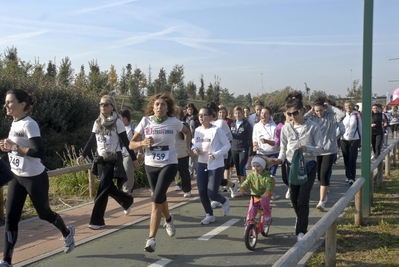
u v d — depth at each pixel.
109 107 6.60
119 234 6.42
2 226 6.77
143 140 5.53
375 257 5.23
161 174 5.41
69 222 7.08
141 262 5.27
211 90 39.00
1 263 4.68
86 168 8.87
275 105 23.97
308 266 5.04
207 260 5.35
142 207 8.13
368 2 6.65
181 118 11.11
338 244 5.76
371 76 6.85
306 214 5.84
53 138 16.05
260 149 8.53
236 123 9.12
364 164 7.05
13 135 4.82
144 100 36.19
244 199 8.78
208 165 6.89
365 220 6.88
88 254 5.54
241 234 6.43
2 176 4.23
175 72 38.78
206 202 6.99
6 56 29.94
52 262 5.25
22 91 4.85
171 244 5.95
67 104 17.34
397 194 8.80
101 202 6.61
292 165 5.75
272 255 5.53
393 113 22.91
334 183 10.67
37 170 4.84
